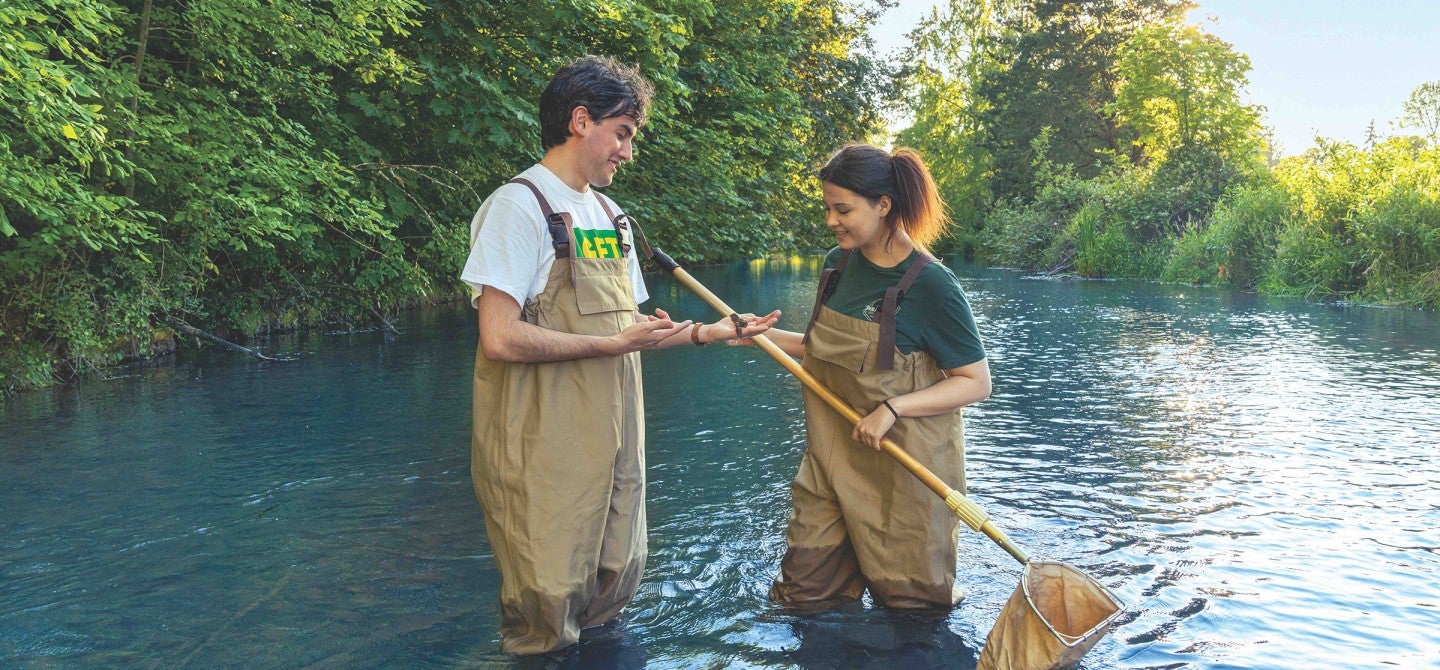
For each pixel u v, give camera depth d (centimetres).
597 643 280
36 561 357
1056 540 368
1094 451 519
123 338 894
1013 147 4012
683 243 1571
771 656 271
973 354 291
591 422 268
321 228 1047
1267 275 1789
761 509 416
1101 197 2577
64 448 541
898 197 289
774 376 777
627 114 267
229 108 939
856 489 303
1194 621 292
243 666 269
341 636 288
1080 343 1012
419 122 1184
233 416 629
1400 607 303
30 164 696
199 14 890
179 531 391
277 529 392
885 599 303
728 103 1708
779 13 2020
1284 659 267
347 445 542
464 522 400
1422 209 1533
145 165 860
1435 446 528
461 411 641
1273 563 343
